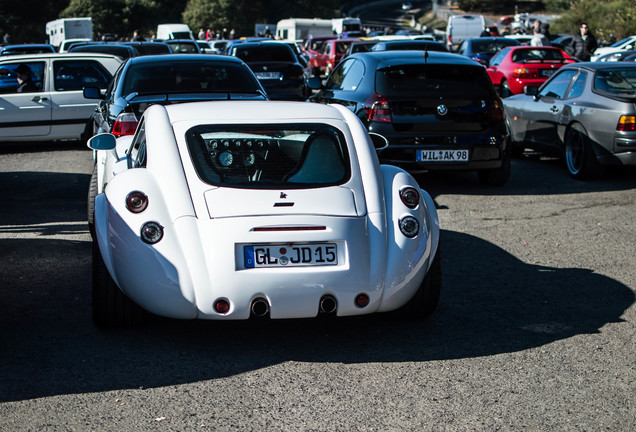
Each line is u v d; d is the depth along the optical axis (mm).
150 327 4633
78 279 5605
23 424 3393
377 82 8953
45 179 10070
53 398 3656
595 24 43500
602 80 10062
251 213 4141
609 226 7516
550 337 4527
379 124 8789
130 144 5977
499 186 9695
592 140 9789
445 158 8898
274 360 4164
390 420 3467
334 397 3707
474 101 8977
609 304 5168
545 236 7133
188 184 4277
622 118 9398
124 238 4148
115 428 3369
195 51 25844
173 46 25625
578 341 4461
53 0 78688
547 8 102438
